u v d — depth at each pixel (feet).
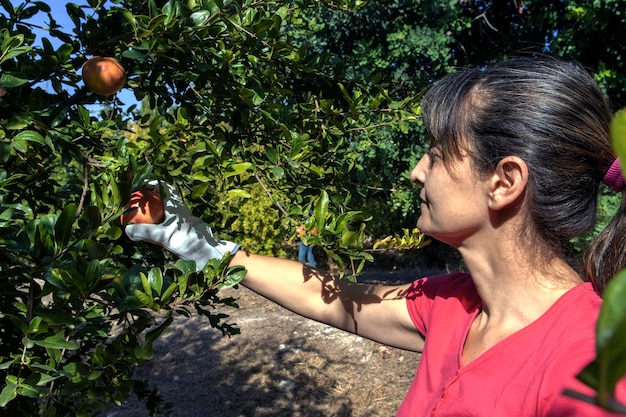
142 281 3.49
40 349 4.02
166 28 4.16
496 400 2.94
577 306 3.00
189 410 14.42
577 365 2.52
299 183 5.03
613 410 0.81
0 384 4.54
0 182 3.90
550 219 3.17
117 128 5.72
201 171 4.24
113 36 4.66
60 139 4.23
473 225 3.37
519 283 3.29
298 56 4.82
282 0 4.78
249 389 15.26
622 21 21.08
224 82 4.72
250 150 5.04
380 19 22.58
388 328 4.66
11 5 4.48
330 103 5.01
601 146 3.18
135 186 3.72
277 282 4.87
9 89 4.19
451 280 4.10
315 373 15.85
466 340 3.60
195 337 18.69
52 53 4.32
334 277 4.92
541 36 25.67
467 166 3.30
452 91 3.38
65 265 3.56
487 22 25.72
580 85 3.22
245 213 27.94
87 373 3.78
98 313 3.71
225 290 23.59
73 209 3.38
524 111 3.12
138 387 6.81
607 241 3.29
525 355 2.98
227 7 4.50
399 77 22.22
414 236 4.37
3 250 3.53
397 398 14.48
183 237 4.57
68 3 4.55
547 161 3.11
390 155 20.81
